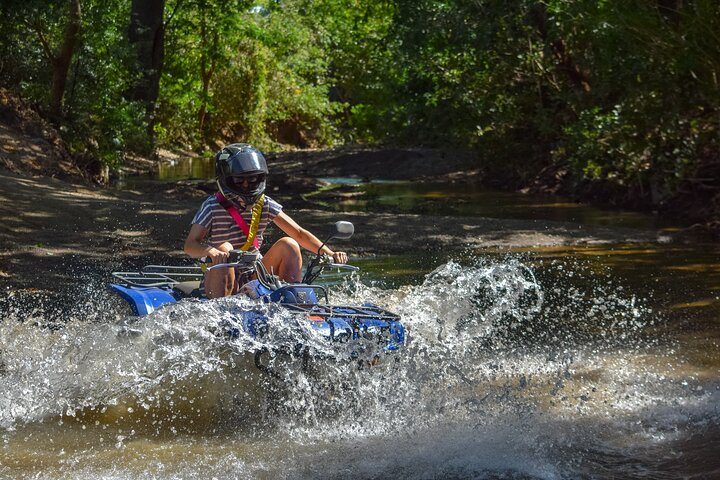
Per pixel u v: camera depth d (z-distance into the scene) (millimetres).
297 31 48062
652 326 7957
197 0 35031
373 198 21734
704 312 8398
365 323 5754
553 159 23766
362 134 49344
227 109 45625
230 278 6305
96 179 21656
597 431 5422
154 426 5617
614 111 17203
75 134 22500
